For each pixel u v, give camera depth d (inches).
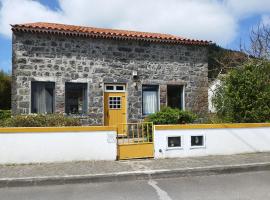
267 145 446.9
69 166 351.3
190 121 522.3
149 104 608.4
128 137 451.2
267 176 337.1
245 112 468.4
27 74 533.0
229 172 352.2
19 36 532.1
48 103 548.4
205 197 263.3
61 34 548.7
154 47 609.6
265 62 538.9
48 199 261.4
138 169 337.1
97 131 382.0
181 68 626.5
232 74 490.6
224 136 426.3
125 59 589.6
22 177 304.5
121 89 589.9
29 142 366.0
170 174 332.8
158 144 398.3
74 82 557.9
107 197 265.0
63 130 374.0
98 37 569.6
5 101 956.0
